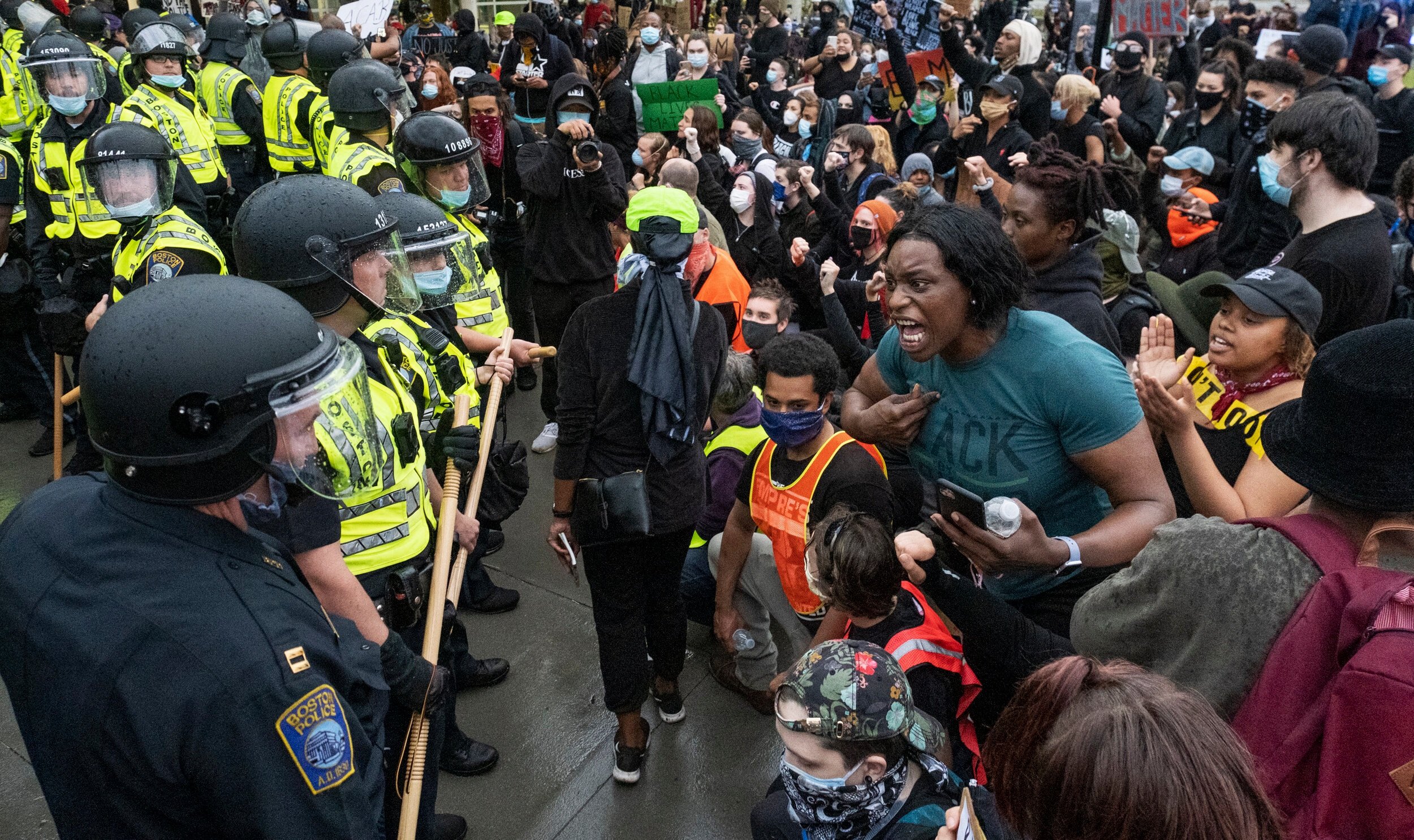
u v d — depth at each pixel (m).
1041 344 1.86
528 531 4.23
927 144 7.09
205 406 1.20
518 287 5.45
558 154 4.38
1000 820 1.12
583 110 4.63
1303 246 3.07
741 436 3.32
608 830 2.70
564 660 3.40
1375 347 1.24
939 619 2.06
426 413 2.41
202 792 1.19
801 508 2.53
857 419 2.17
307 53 5.48
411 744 1.91
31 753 1.27
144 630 1.17
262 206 1.95
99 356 1.21
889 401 2.08
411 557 2.14
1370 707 1.08
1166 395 1.89
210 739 1.16
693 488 2.73
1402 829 1.06
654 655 3.01
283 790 1.20
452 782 2.86
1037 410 1.89
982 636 1.81
